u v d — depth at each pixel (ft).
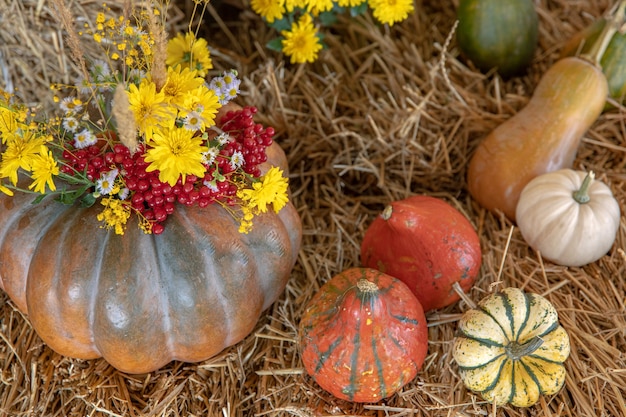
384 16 4.66
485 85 5.13
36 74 4.86
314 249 4.71
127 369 4.11
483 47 4.97
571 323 4.35
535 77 5.13
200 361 4.29
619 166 4.85
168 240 3.96
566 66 4.62
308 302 4.45
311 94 5.02
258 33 5.32
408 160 4.94
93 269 3.93
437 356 4.34
